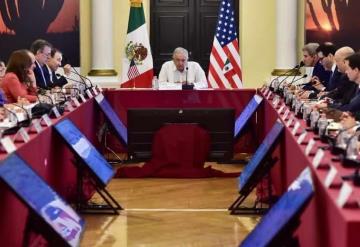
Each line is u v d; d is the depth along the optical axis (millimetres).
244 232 6078
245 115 9133
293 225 3531
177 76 10297
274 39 12547
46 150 5555
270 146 5984
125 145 8945
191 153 8477
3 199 3885
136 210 6848
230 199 7320
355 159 3949
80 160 6102
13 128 5297
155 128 8859
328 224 3266
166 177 8406
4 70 8633
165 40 12773
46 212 3914
